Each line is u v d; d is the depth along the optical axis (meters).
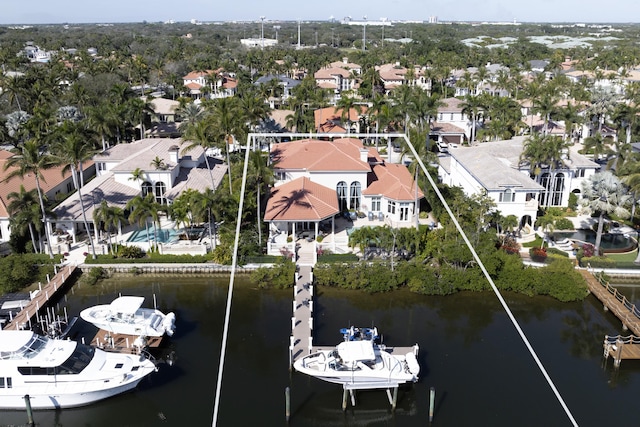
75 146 49.72
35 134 75.50
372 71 132.62
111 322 40.72
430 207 65.31
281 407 35.22
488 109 100.88
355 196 63.53
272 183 56.66
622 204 52.09
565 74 169.88
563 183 67.25
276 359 39.84
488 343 42.19
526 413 34.62
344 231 58.88
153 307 47.09
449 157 85.44
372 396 36.41
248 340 42.16
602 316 46.28
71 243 56.50
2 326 42.25
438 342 42.12
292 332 42.53
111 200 59.88
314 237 57.31
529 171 66.50
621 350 39.19
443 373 38.41
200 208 52.16
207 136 62.34
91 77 123.31
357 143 79.88
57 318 44.34
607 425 33.56
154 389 36.72
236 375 38.06
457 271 49.56
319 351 38.06
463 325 44.66
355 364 36.12
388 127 96.62
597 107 97.06
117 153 70.56
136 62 161.88
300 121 99.06
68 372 35.03
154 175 63.59
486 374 38.38
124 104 91.75
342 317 45.31
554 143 62.94
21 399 34.25
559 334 43.53
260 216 60.00
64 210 56.81
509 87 135.62
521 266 50.16
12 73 145.38
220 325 44.28
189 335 42.88
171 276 52.69
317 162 62.97
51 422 35.00
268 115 98.81
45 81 115.69
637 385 37.41
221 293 49.72
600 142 76.81
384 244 50.78
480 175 62.50
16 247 53.84
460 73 174.88
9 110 108.94
